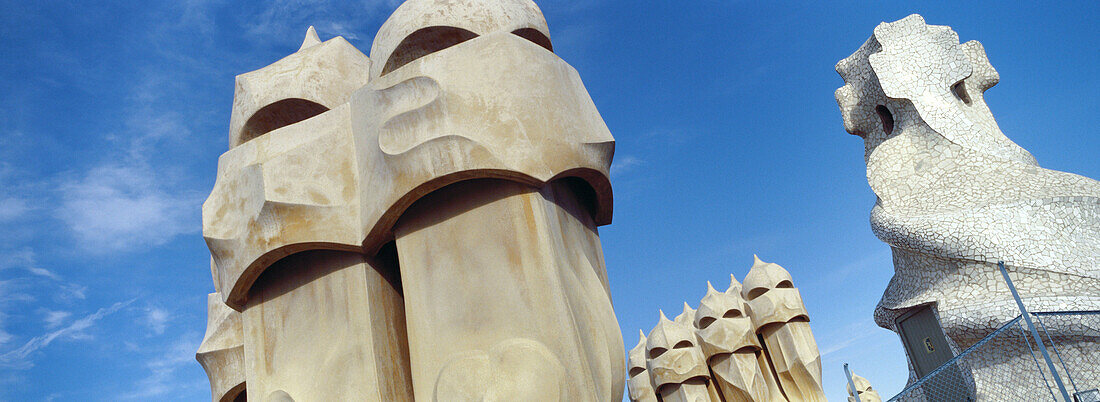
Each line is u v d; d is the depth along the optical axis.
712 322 16.16
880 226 10.81
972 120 11.12
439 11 6.48
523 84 5.98
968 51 12.00
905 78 11.61
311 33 8.23
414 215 6.09
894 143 11.51
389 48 6.52
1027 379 8.96
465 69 6.00
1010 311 9.09
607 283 7.05
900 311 10.85
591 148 6.21
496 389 5.22
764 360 15.95
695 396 15.78
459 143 5.67
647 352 16.78
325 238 6.12
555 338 5.27
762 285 15.85
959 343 9.74
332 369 6.03
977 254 9.68
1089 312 7.50
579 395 5.13
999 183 10.26
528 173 5.64
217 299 10.02
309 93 7.16
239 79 7.38
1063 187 9.88
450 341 5.57
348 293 6.21
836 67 13.13
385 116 6.14
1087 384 8.59
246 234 6.32
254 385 6.40
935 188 10.72
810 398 15.00
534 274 5.49
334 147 6.49
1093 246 9.38
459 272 5.73
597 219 7.34
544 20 7.11
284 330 6.46
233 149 6.95
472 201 5.89
